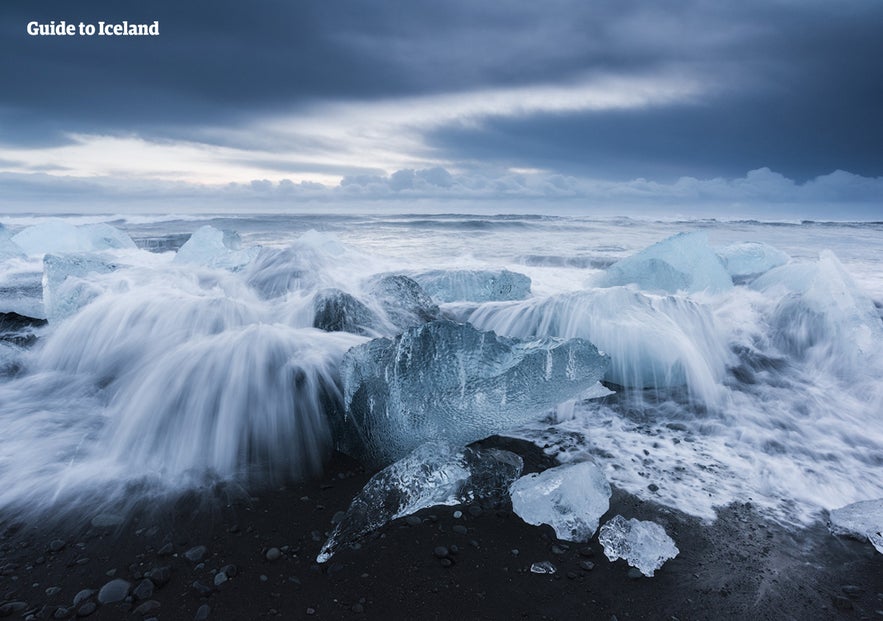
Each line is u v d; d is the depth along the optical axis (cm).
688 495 287
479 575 224
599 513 263
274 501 278
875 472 315
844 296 521
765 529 259
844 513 264
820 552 243
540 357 299
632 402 415
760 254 962
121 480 294
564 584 220
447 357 298
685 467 317
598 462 321
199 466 311
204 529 252
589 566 231
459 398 297
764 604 211
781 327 557
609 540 244
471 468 282
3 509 264
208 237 963
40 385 417
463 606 207
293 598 208
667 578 225
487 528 256
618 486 295
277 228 2314
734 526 261
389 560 232
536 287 841
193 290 615
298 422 346
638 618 203
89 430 346
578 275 978
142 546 238
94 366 445
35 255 1032
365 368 318
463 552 238
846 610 208
